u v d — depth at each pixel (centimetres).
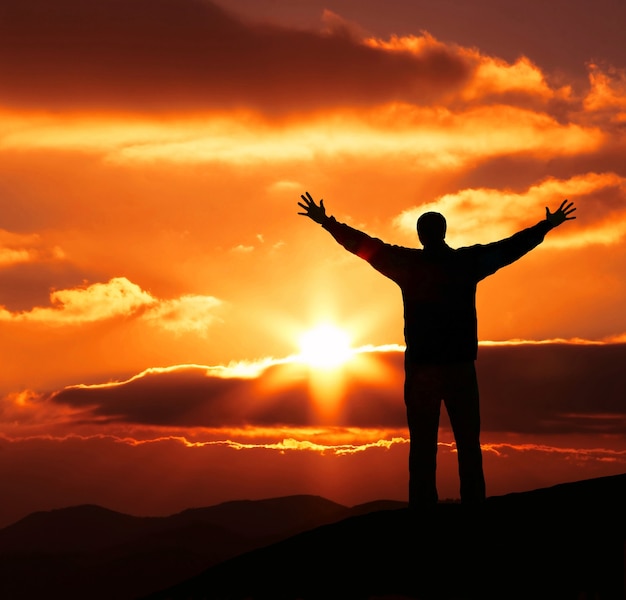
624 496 1318
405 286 1391
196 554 12950
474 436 1387
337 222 1410
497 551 1253
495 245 1393
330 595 1279
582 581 1180
